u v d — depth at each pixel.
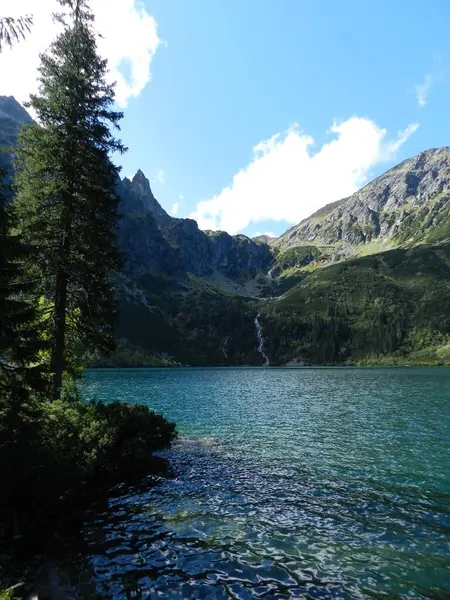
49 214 19.80
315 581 9.02
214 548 10.55
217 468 18.55
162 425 22.03
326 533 11.61
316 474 17.70
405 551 10.53
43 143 19.53
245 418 34.56
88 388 63.47
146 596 8.28
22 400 12.52
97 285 21.67
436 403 44.75
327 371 145.12
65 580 8.60
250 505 13.84
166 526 11.90
